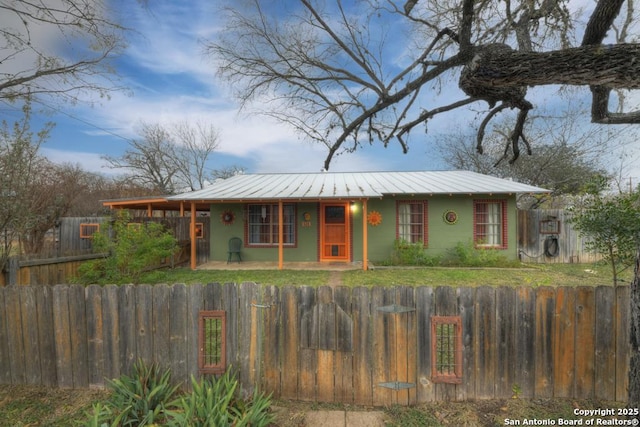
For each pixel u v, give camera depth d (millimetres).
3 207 4090
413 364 2543
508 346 2531
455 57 2123
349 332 2553
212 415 2057
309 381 2596
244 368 2648
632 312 1938
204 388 2420
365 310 2566
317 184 10789
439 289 2541
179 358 2709
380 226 10094
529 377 2521
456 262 9414
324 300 2592
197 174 24547
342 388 2572
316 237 10188
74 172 13875
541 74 1638
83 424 2242
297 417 2385
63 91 2959
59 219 10664
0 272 4828
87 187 15492
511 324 2535
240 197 8914
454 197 9836
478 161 15891
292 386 2609
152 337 2744
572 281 6988
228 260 10078
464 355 2525
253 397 2396
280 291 2635
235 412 2213
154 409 2357
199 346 2672
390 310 2535
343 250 10211
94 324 2801
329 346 2568
